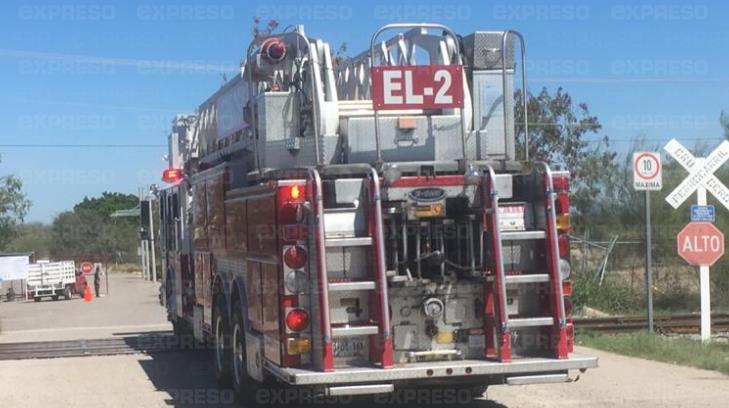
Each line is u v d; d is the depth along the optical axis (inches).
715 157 560.1
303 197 323.0
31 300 1838.1
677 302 865.5
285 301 321.4
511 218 341.4
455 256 339.0
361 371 315.3
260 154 386.6
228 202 416.2
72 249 3531.0
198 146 583.8
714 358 496.1
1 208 2401.6
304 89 381.4
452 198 335.3
